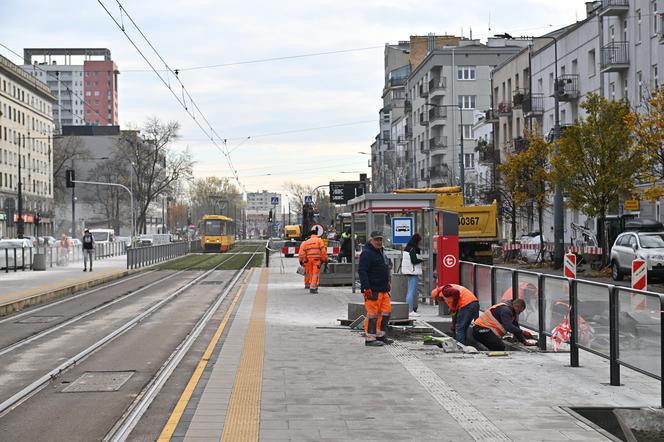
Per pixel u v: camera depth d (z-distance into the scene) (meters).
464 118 89.75
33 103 104.50
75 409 9.72
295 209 149.50
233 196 186.38
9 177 93.31
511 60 69.88
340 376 11.18
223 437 7.78
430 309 22.00
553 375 11.29
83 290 31.89
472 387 10.35
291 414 8.78
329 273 31.09
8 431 8.66
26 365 13.23
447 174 85.19
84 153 116.31
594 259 39.50
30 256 44.72
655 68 43.03
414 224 25.33
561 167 38.00
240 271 43.72
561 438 7.68
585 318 11.58
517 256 51.84
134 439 8.12
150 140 87.81
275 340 15.14
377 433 7.91
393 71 125.69
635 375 11.34
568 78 55.69
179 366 12.65
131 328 18.34
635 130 31.77
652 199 32.47
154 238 93.06
